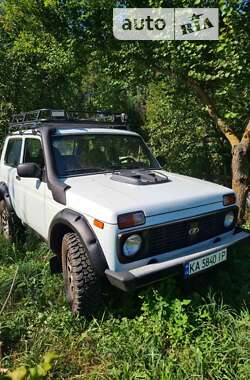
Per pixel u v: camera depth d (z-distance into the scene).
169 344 2.90
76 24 6.25
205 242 3.35
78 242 3.24
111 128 4.69
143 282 2.82
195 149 10.05
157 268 2.88
